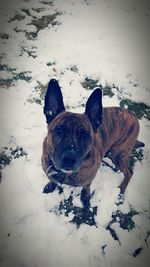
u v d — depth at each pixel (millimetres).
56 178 891
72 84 1043
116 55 1119
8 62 1082
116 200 894
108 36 1165
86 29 1183
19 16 1212
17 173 907
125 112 941
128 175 920
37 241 848
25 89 1031
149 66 1104
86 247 848
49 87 870
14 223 861
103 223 869
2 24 1181
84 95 1021
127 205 892
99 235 858
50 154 875
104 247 852
